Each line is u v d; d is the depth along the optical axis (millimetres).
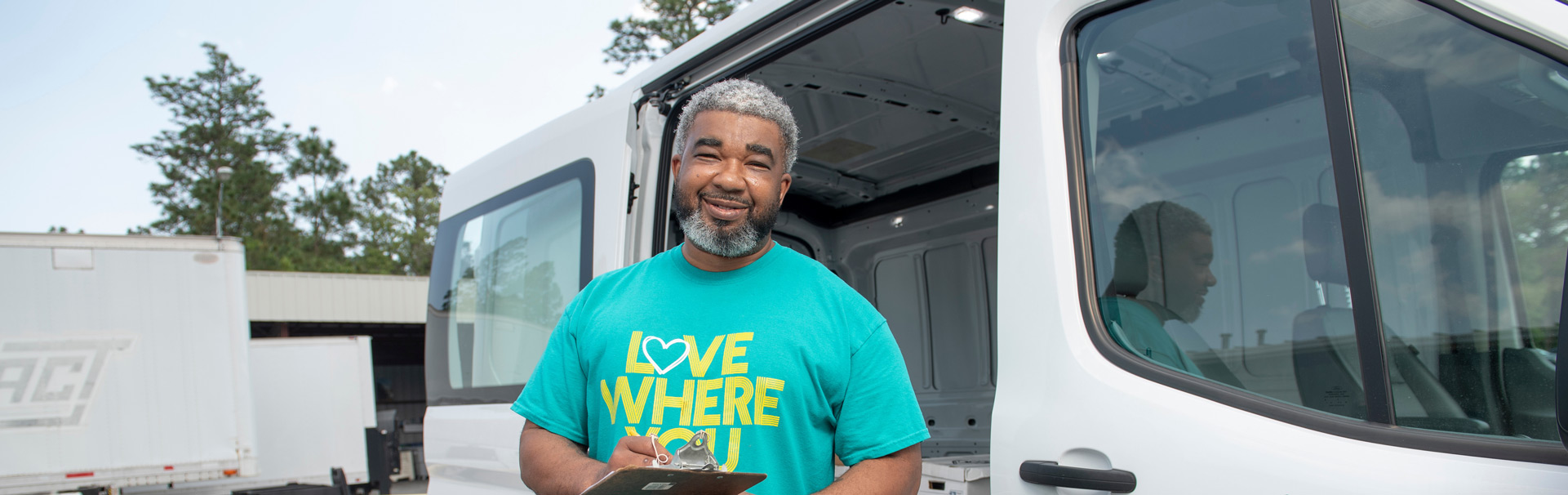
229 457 9258
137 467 8875
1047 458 1647
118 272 8992
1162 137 1735
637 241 2861
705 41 2764
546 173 3426
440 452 3707
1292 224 1567
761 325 1462
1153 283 1717
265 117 56906
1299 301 1539
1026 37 1872
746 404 1422
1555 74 1307
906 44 2904
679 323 1482
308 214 59500
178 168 53719
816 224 4641
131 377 8938
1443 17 1414
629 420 1452
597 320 1562
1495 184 1341
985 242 4000
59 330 8672
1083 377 1632
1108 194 1743
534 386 1627
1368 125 1475
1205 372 1646
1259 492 1411
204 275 9375
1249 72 1634
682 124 1609
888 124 3613
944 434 4098
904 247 4391
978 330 3998
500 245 3680
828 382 1479
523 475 1567
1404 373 1380
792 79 3152
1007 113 1870
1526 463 1247
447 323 3992
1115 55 1778
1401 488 1300
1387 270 1424
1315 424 1434
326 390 12469
